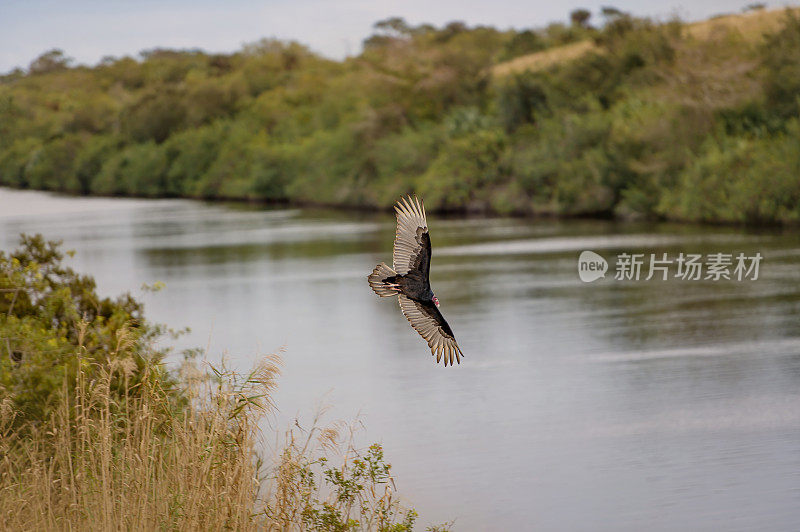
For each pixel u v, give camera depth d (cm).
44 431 1133
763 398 1933
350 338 2775
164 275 4469
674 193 5972
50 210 10925
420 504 1409
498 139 8119
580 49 13038
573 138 7019
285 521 1007
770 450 1612
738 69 6222
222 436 975
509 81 8738
